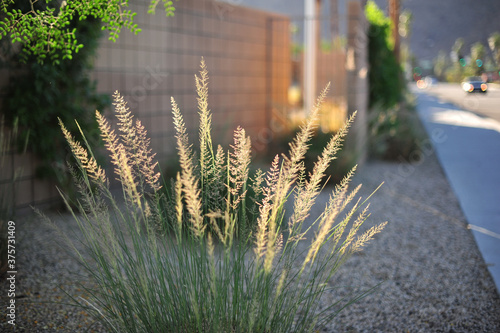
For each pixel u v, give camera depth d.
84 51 5.30
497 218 5.80
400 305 3.44
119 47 6.34
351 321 3.16
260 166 4.66
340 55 9.55
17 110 5.06
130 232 2.09
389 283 3.82
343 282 3.78
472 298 3.60
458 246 4.79
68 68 5.29
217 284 2.02
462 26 91.94
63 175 5.29
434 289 3.75
